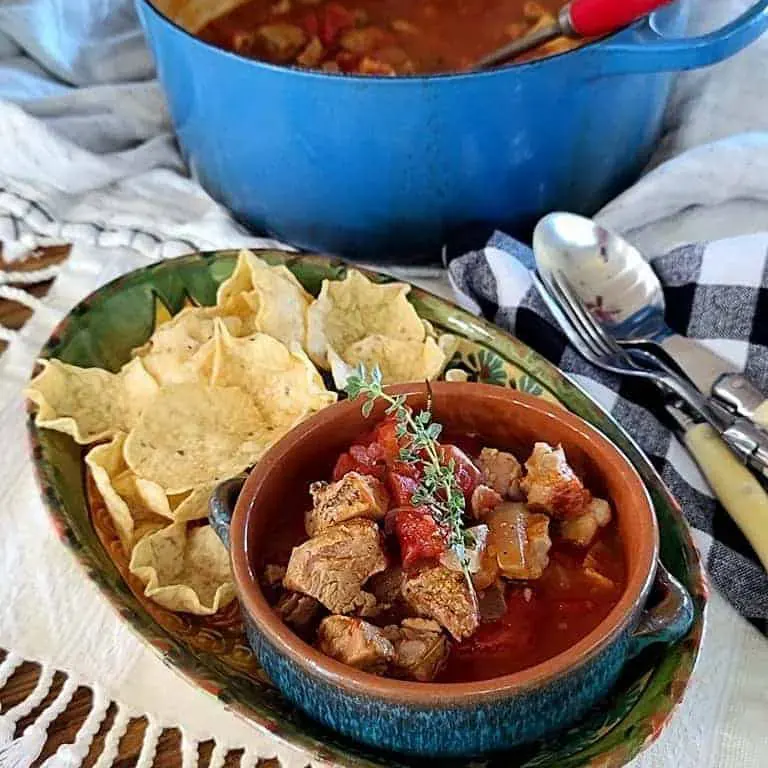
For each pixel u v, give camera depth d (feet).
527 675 1.10
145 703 1.30
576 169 1.81
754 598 1.41
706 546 1.46
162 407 1.46
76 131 2.05
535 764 1.17
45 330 1.75
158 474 1.40
